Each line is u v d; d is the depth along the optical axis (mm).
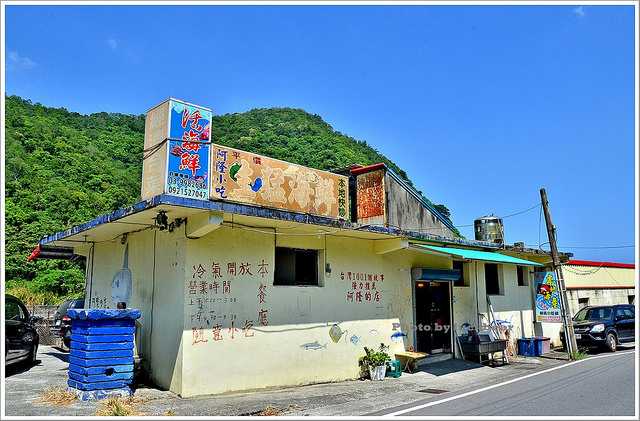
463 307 13398
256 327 8836
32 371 9773
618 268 23609
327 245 10352
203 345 8078
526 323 15844
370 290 11070
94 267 11766
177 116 7957
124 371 7473
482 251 13406
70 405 6793
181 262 8211
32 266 26625
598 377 9844
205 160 8156
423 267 12477
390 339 11297
